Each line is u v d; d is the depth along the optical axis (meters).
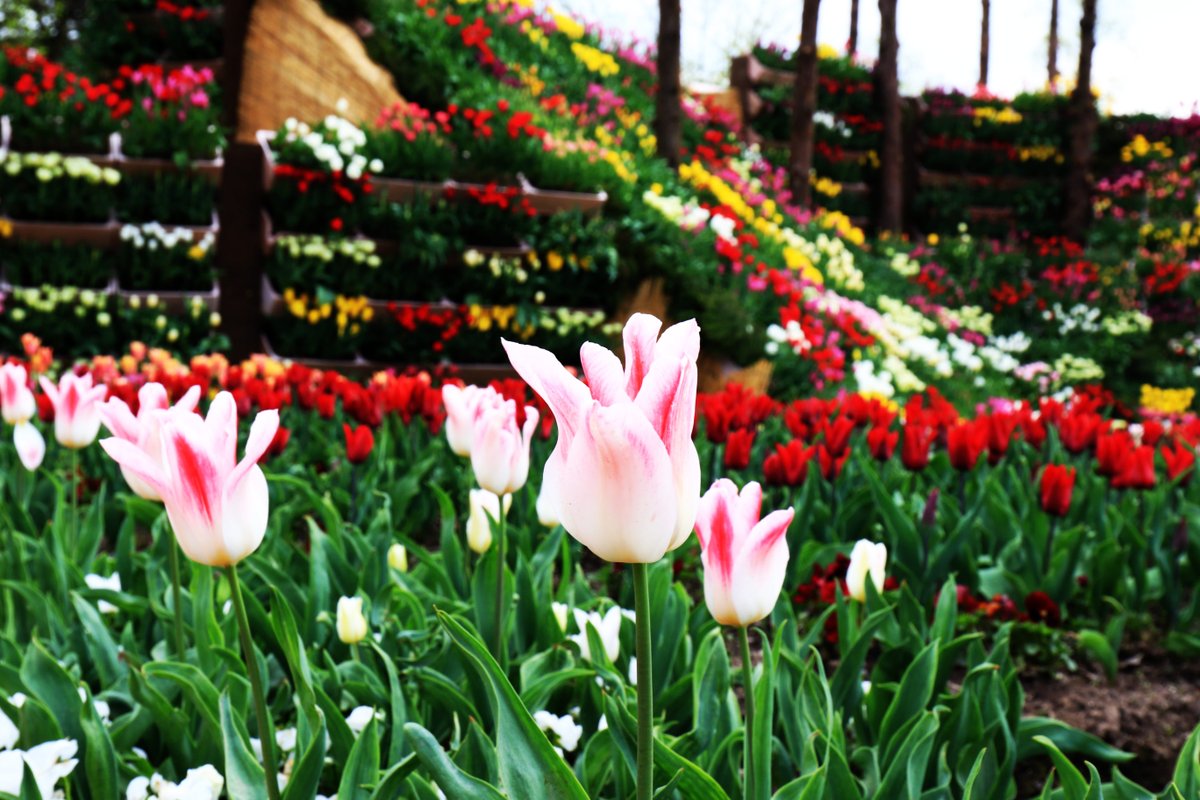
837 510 4.45
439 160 10.96
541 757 1.28
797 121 17.45
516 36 16.33
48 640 2.65
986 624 3.75
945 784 2.11
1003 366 14.16
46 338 9.10
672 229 11.21
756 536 1.35
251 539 1.44
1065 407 5.77
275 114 11.79
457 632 1.30
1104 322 16.39
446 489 5.10
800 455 3.82
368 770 1.76
